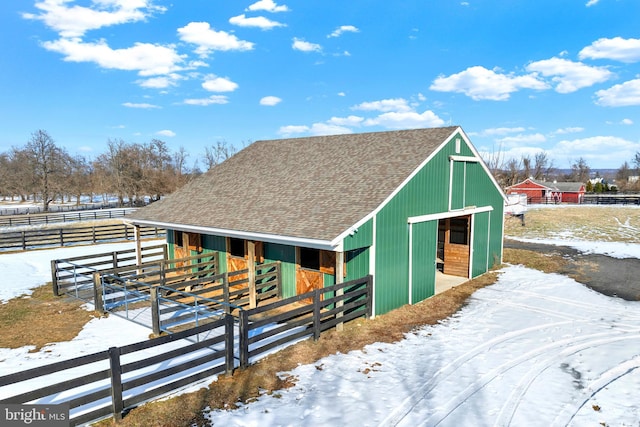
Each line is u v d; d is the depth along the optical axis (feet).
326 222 33.09
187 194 53.42
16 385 22.72
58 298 41.81
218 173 57.00
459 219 50.57
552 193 195.21
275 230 34.53
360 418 19.60
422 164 38.93
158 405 20.45
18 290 45.60
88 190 255.50
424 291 40.73
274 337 30.25
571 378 23.93
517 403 21.13
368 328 32.17
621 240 80.18
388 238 35.63
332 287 30.25
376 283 34.78
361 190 37.14
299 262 39.19
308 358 26.53
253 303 37.70
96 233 95.96
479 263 51.21
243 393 21.85
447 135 42.60
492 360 26.37
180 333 21.30
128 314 36.06
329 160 47.14
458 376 24.13
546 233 90.63
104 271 42.65
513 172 268.00
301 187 42.57
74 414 19.26
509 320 34.27
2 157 248.11
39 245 82.74
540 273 51.57
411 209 38.19
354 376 24.00
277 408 20.39
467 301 40.01
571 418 19.72
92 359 18.06
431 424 19.17
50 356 27.02
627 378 23.85
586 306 37.91
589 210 121.49
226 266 46.06
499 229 55.83
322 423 19.12
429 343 29.27
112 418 19.25
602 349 28.09
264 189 45.68
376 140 47.96
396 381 23.44
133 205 219.41
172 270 43.47
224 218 41.24
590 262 58.54
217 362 25.70
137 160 230.48
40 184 201.67
